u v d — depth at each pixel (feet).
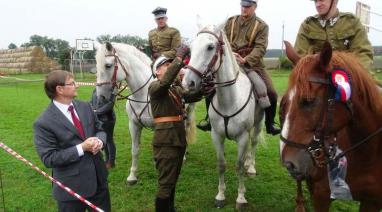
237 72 13.96
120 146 24.03
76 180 8.99
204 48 12.37
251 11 15.25
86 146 8.73
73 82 9.10
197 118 32.81
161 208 11.54
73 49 95.04
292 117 7.34
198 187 16.71
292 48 8.52
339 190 8.71
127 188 16.66
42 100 45.34
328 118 7.24
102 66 16.28
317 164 7.55
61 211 9.24
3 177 17.97
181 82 13.08
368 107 8.06
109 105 16.72
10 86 64.34
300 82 7.21
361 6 34.53
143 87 16.24
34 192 16.20
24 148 23.32
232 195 15.78
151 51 21.39
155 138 11.66
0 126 29.96
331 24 10.73
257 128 16.81
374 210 9.16
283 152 7.48
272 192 15.94
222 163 14.46
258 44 15.10
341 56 7.91
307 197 15.10
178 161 11.84
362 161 8.57
